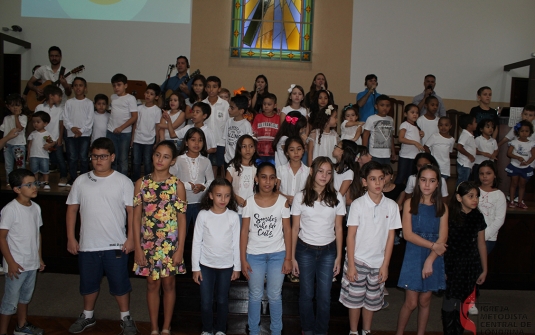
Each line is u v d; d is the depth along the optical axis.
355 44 7.23
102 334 3.14
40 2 6.99
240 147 3.50
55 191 4.38
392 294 4.17
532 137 5.07
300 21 7.25
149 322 3.39
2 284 3.94
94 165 3.05
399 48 7.23
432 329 3.47
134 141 4.88
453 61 7.27
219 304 2.99
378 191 2.90
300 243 3.00
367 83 5.89
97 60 7.06
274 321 3.00
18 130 4.70
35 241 3.04
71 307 3.61
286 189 3.49
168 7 7.13
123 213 3.16
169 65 6.51
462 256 2.99
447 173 4.73
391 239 2.97
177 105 4.88
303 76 7.29
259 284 2.97
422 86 7.27
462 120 4.83
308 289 2.97
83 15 7.02
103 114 5.07
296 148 3.39
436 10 7.22
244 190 3.51
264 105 4.23
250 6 7.23
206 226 2.95
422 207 2.96
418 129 4.91
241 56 7.25
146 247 2.94
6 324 2.94
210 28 7.19
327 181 2.92
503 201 3.75
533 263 4.47
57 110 5.04
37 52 7.02
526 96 7.38
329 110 4.24
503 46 7.31
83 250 3.07
